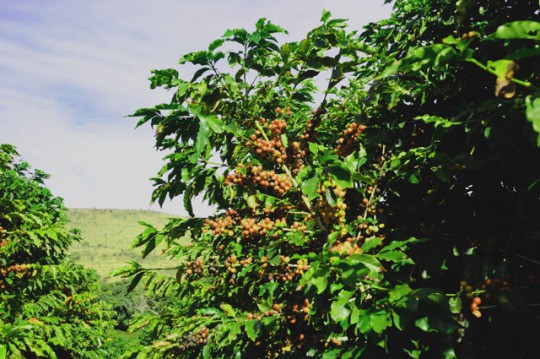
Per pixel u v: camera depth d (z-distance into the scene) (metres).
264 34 3.67
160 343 4.12
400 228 3.63
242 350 4.01
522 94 2.45
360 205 4.08
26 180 11.97
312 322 3.75
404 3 5.25
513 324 3.19
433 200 3.82
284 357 3.84
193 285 6.48
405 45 4.74
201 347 4.05
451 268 3.68
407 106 4.25
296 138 4.05
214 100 3.60
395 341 2.90
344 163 3.04
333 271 2.60
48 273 10.80
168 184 3.94
